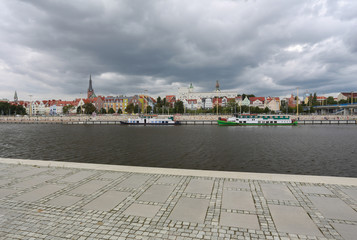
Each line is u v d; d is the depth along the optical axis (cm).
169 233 480
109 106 19088
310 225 510
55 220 541
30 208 610
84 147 3447
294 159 2506
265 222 526
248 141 4125
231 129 7431
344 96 17975
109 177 908
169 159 2533
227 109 14612
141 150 3148
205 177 906
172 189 762
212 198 679
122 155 2780
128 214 570
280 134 5478
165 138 4709
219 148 3306
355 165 2225
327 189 752
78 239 460
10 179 880
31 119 13188
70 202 649
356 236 462
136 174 950
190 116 12112
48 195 707
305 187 774
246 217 552
